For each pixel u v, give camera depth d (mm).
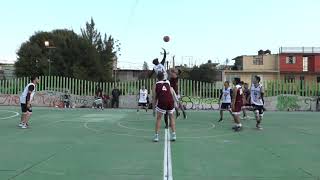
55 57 64312
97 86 36125
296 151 11039
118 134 14367
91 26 81938
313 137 14125
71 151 10695
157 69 16734
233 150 11102
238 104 15898
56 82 36031
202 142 12594
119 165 8922
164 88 12719
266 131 15930
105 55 78875
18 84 36000
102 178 7730
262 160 9664
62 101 35781
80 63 63781
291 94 35812
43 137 13391
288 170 8562
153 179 7664
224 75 75188
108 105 35406
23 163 9047
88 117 21672
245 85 22219
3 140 12633
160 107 12648
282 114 27812
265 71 76938
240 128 15930
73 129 15828
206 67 74125
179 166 8867
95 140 12797
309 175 8125
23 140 12656
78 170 8391
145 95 27391
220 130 16031
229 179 7734
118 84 36031
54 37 73562
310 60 77688
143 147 11477
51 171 8281
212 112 28344
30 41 73875
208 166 8891
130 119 20625
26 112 16109
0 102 35812
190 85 35438
